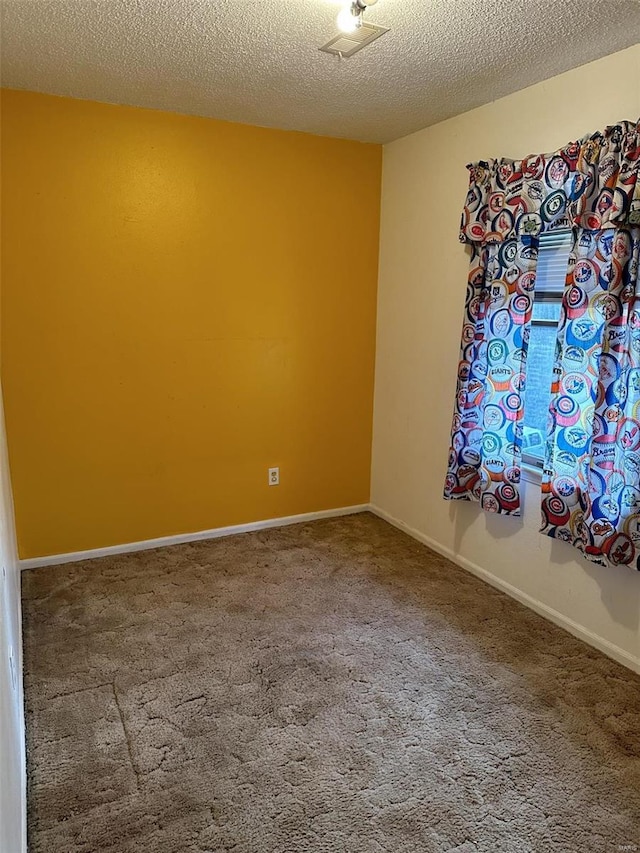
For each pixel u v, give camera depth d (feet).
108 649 8.41
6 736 4.28
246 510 12.66
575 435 8.37
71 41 7.39
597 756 6.56
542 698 7.49
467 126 10.18
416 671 8.02
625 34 7.13
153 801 5.91
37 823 5.65
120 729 6.88
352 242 12.59
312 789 6.08
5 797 3.77
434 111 10.16
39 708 7.20
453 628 9.07
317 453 13.19
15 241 9.78
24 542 10.77
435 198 11.09
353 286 12.80
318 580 10.55
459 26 6.89
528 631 9.01
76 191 10.04
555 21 6.77
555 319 9.11
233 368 11.93
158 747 6.61
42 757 6.44
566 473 8.50
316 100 9.64
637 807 5.91
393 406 12.86
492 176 9.43
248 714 7.15
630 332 7.60
